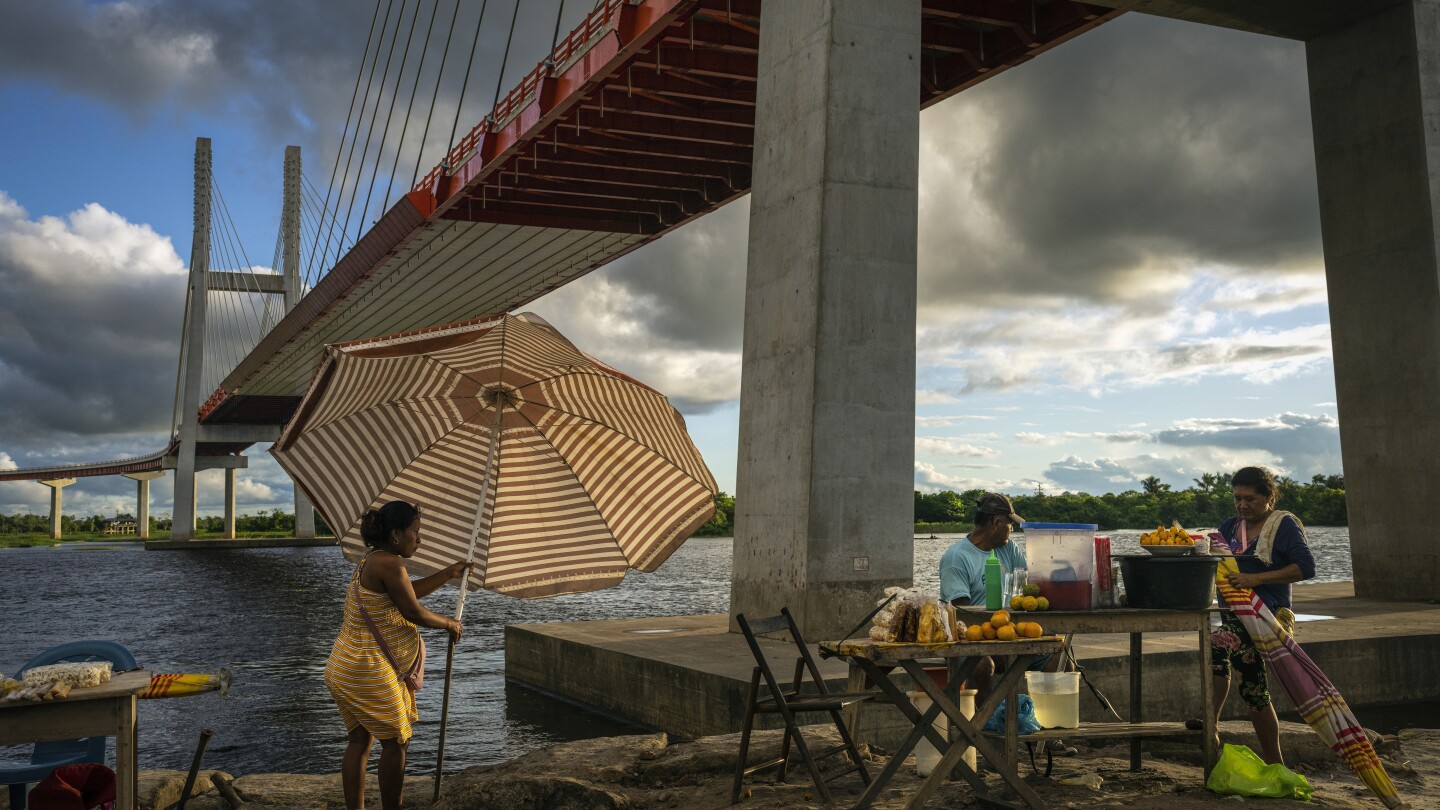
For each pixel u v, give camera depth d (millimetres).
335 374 5105
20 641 20766
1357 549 16172
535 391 5297
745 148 31078
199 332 86375
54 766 4367
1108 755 5723
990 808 4477
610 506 5348
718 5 21562
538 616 22672
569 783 4980
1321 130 17344
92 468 148375
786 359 11695
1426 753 5895
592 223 37281
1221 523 5266
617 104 27266
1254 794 4656
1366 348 16359
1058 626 4684
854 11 11789
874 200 11656
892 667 4629
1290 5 16438
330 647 18234
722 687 7836
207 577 48281
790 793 4977
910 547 11414
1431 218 15672
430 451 5238
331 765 8359
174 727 10195
